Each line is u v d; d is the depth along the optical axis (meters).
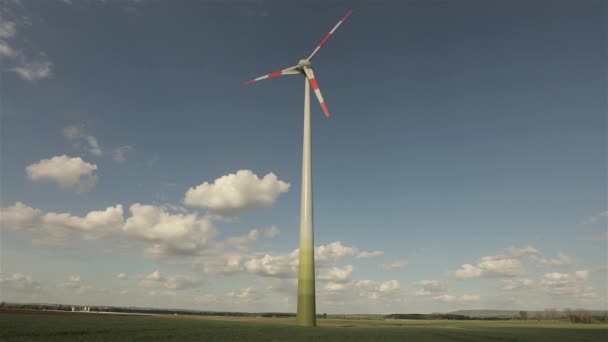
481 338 27.98
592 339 29.55
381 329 36.94
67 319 34.19
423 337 27.58
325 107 52.56
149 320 38.84
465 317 148.38
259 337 23.02
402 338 25.80
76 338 18.23
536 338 29.27
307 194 46.31
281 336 24.27
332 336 25.55
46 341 16.59
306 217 45.31
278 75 56.31
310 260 43.75
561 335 33.72
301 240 44.62
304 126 50.50
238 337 22.48
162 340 19.19
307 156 48.31
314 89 53.78
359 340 23.14
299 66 55.53
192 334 23.36
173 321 39.06
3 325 23.08
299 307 42.34
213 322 40.25
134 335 21.17
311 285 42.78
